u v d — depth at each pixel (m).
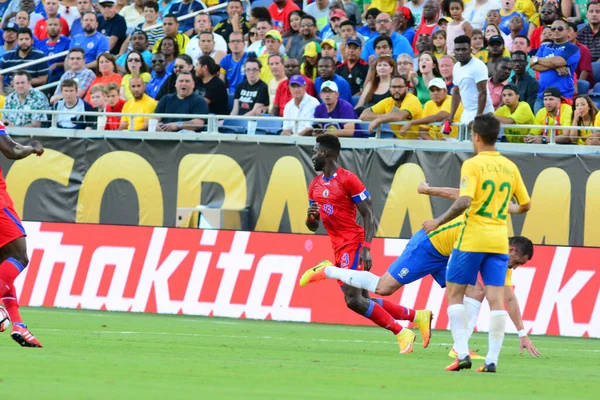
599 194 56.22
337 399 20.89
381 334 48.25
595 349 43.84
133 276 57.22
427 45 67.38
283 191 60.31
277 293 54.81
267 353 34.81
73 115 67.12
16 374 23.73
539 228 56.97
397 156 58.59
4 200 32.22
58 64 77.31
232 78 70.44
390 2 74.44
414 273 35.34
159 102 65.38
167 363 28.59
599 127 55.84
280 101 64.69
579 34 66.56
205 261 56.16
